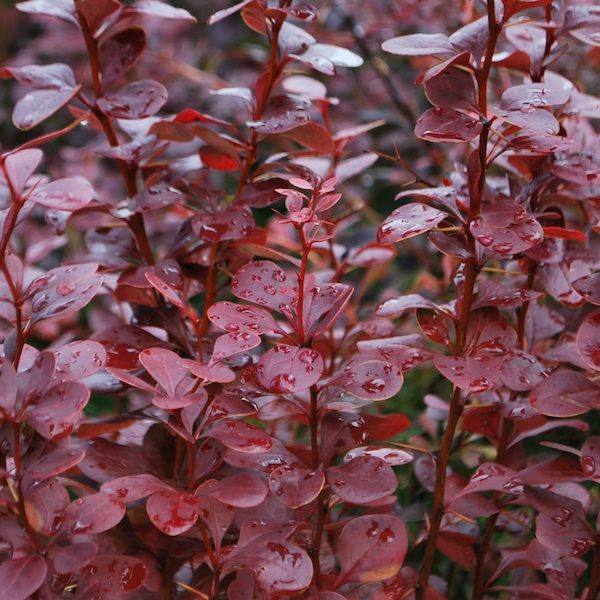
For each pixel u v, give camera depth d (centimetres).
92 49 77
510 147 73
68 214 78
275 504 73
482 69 72
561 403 71
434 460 76
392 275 124
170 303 79
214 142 77
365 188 134
